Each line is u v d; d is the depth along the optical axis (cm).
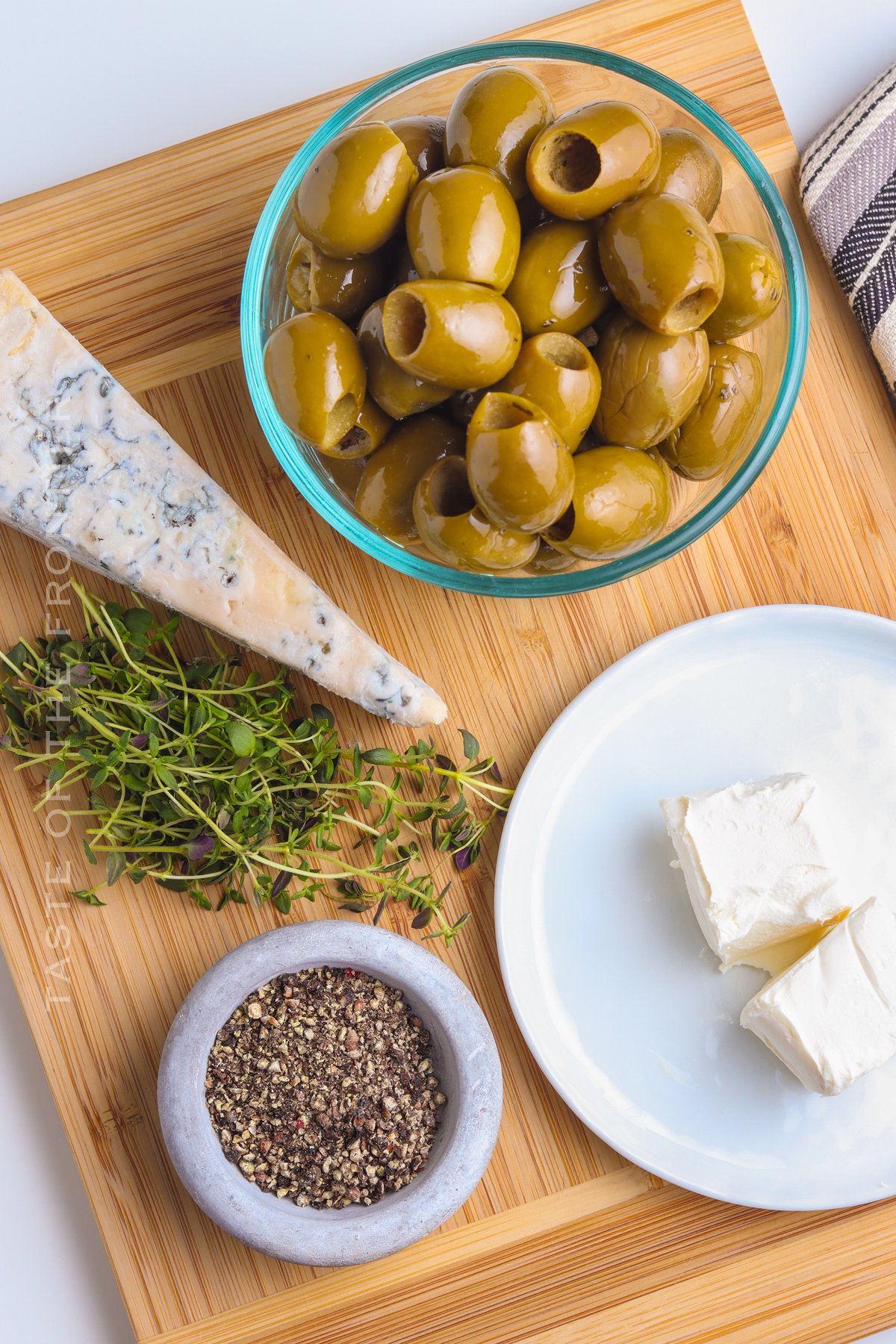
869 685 121
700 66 118
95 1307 132
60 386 111
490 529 90
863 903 113
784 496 121
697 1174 119
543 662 121
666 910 120
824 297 121
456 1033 110
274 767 114
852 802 122
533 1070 120
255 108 130
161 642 119
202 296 117
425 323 84
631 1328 119
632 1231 119
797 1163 119
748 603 121
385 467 94
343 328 90
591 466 91
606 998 120
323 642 112
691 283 84
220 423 118
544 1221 119
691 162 92
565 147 89
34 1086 131
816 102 132
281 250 105
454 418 94
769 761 122
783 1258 119
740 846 113
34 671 116
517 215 87
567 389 87
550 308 89
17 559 120
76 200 117
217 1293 118
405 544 102
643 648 117
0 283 110
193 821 115
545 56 102
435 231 85
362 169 87
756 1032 116
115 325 117
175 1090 107
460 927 120
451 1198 109
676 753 122
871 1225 120
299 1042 114
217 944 119
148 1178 118
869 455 121
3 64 129
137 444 111
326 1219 110
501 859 115
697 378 90
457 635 120
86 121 130
